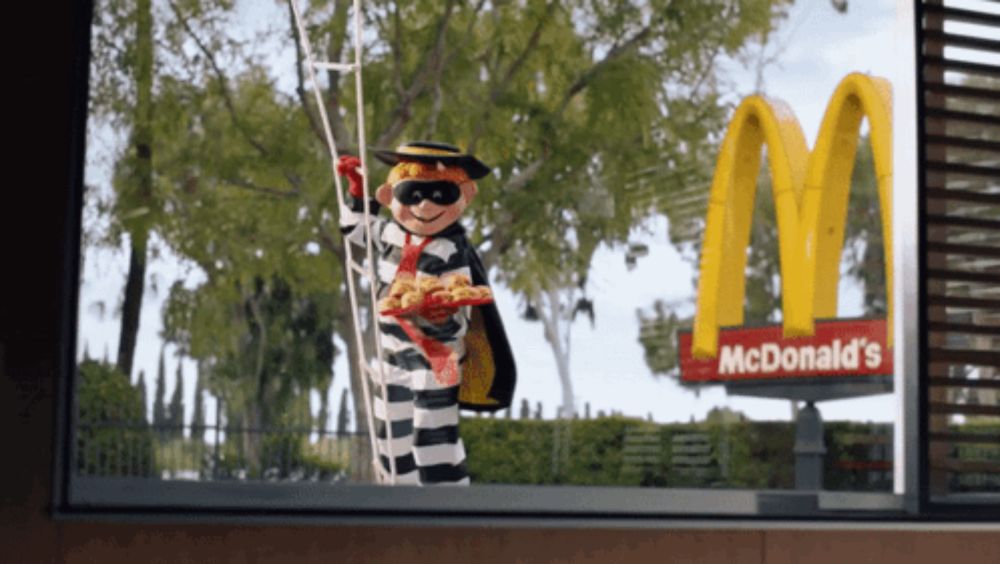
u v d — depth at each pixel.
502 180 29.83
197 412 28.78
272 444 26.78
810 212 21.22
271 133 28.61
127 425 22.28
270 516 3.68
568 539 4.13
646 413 33.44
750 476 29.22
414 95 28.62
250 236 29.03
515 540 4.06
